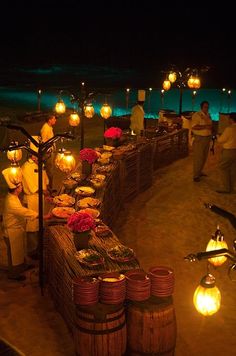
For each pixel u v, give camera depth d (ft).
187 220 32.89
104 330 17.07
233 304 22.80
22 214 23.31
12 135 49.06
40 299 22.59
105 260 19.61
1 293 22.94
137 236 30.25
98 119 68.08
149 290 17.75
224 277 25.23
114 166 32.30
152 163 39.65
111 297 17.29
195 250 28.50
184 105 90.33
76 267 18.97
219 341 19.95
